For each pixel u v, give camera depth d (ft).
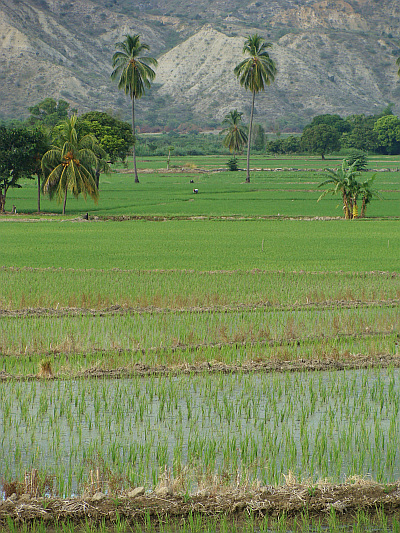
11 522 99.40
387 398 155.22
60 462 119.34
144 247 459.32
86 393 156.35
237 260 393.29
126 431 133.80
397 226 605.73
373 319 237.66
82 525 101.86
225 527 99.30
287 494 106.83
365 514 104.01
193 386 160.35
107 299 264.72
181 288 290.97
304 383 166.20
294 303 265.54
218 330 217.77
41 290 283.38
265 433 132.57
